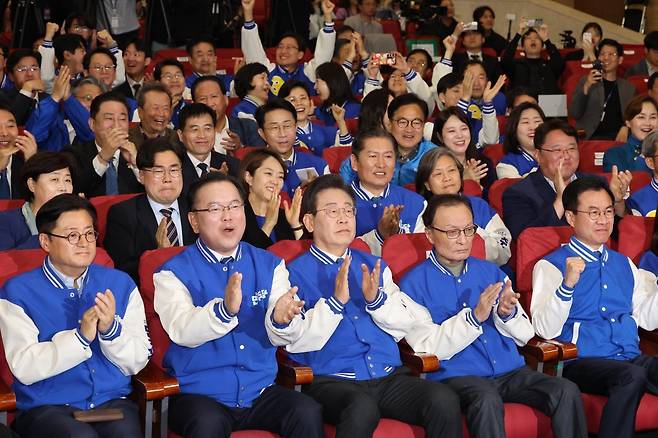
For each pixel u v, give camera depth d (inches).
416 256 158.2
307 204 149.2
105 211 170.4
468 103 260.8
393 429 138.6
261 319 140.6
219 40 366.3
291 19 377.7
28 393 130.8
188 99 288.2
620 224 175.2
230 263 141.6
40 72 279.9
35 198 156.6
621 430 149.6
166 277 138.6
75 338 127.3
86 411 127.8
